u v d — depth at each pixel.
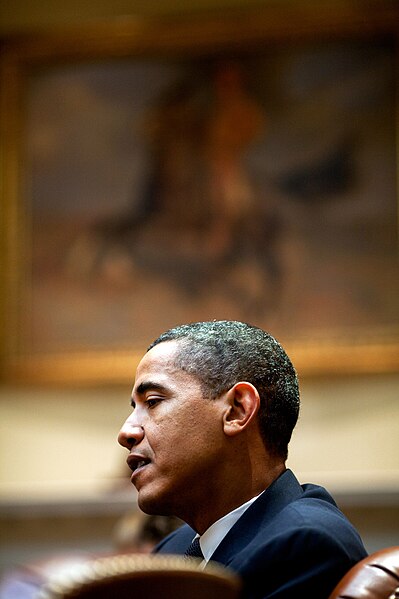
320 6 8.84
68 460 8.62
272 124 8.90
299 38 8.91
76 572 1.51
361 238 8.57
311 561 2.29
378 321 8.38
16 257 9.00
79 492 7.96
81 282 8.90
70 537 7.82
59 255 8.98
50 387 8.76
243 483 2.60
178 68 9.11
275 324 8.52
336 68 8.86
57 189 9.09
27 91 9.25
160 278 8.79
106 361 8.66
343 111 8.80
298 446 8.30
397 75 8.73
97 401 8.73
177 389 2.62
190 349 2.66
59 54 9.24
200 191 8.90
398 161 8.65
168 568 1.55
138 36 9.11
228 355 2.65
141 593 1.53
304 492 2.63
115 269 8.87
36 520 7.88
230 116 8.96
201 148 8.97
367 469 8.16
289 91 8.91
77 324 8.82
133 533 4.38
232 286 8.66
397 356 8.25
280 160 8.84
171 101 9.08
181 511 2.64
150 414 2.63
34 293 8.94
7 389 8.86
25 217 9.06
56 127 9.19
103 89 9.19
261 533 2.40
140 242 8.90
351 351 8.32
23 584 2.04
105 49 9.19
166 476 2.58
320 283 8.54
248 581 2.28
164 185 8.96
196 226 8.84
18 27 9.31
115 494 7.83
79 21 9.25
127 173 9.04
